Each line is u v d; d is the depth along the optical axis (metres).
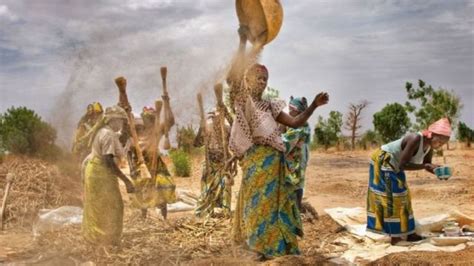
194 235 8.01
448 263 6.66
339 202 12.53
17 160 12.15
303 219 9.38
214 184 9.20
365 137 38.41
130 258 6.99
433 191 13.27
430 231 8.42
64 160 10.78
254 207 6.80
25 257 7.45
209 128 9.29
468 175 17.03
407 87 27.33
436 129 7.76
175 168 17.91
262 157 6.80
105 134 7.45
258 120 6.78
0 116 15.19
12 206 9.98
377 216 8.08
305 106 8.59
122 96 7.79
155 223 8.71
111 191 7.46
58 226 8.84
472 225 8.68
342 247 7.85
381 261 6.83
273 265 6.34
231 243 7.37
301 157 8.62
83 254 7.25
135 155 9.11
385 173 7.98
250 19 6.96
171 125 8.53
